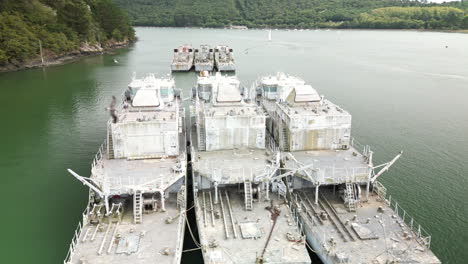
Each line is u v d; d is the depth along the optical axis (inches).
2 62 5831.7
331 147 2073.1
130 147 1927.9
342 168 1819.6
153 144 1934.1
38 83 5002.5
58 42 6919.3
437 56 7219.5
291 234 1530.5
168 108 2255.2
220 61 6102.4
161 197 1647.4
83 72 5831.7
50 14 7253.9
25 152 2704.2
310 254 1600.6
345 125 2034.9
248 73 5438.0
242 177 1738.4
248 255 1421.0
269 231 1558.8
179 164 1807.3
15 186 2231.8
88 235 1508.4
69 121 3373.5
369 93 4215.1
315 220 1627.7
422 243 1486.2
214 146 2049.7
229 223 1611.7
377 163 2426.2
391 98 4001.0
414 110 3577.8
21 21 6382.9
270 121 2415.1
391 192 2089.1
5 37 5826.8
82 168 2454.5
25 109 3757.4
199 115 2239.2
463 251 1653.5
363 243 1482.5
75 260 1370.6
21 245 1707.7
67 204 2046.0
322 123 2012.8
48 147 2795.3
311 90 2229.3
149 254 1405.0
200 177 1830.7
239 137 2048.5
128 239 1480.1
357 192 1759.4
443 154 2578.7
